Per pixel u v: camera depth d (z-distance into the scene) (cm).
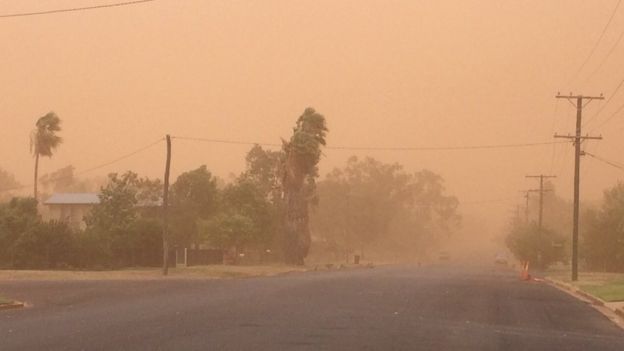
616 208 8619
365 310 2878
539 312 3133
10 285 4200
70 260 6044
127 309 2777
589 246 8750
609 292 4322
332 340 1961
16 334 2005
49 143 8838
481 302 3522
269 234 8475
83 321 2345
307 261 10531
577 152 6200
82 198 10106
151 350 1722
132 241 6550
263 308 2859
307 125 8031
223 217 7856
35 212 6225
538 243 9556
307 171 8050
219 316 2533
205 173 8825
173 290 3909
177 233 8519
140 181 8806
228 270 6362
